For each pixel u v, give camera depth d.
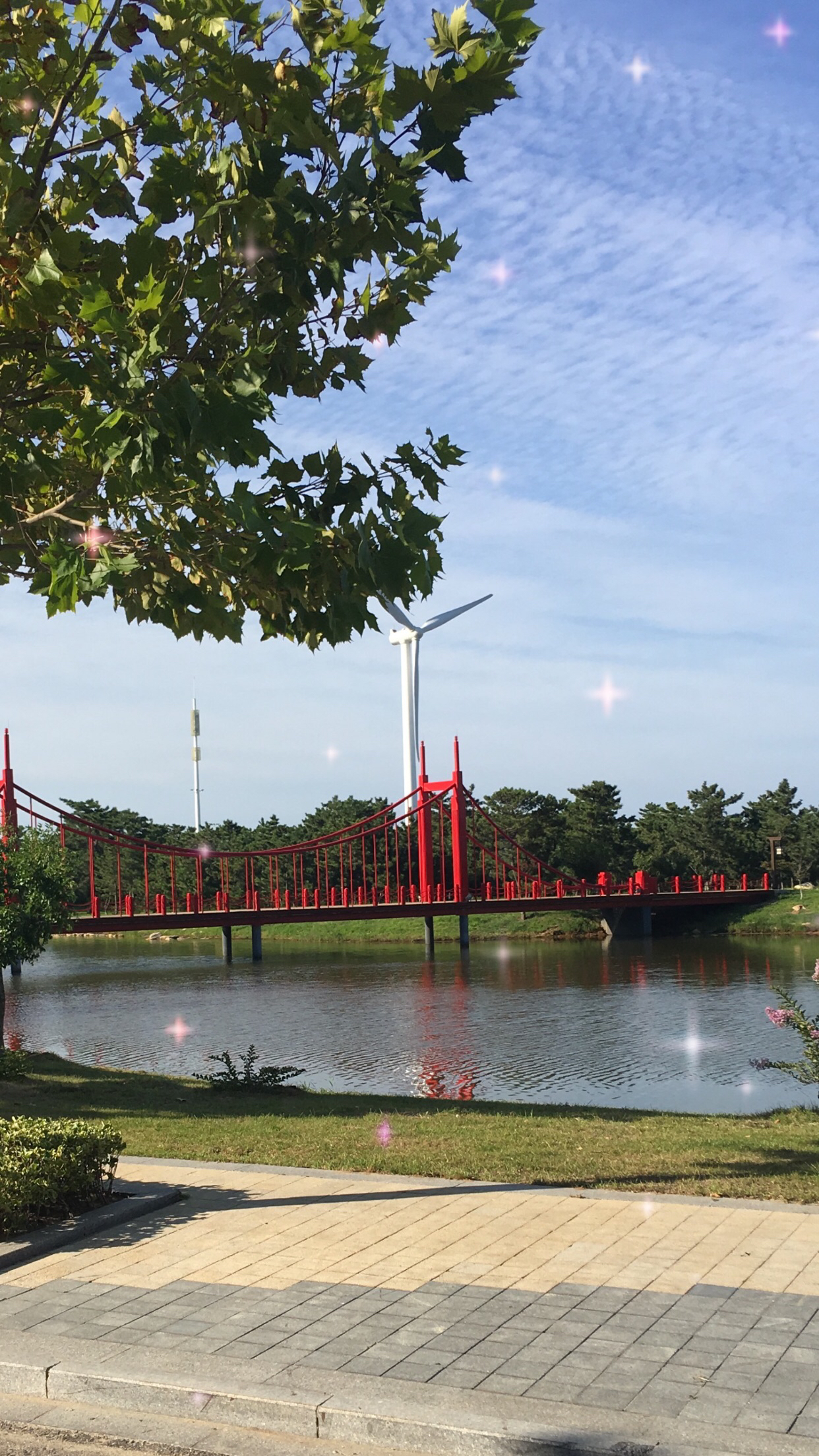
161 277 7.11
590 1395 5.45
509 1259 7.66
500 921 92.75
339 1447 5.33
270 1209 9.26
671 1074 30.78
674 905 90.50
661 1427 5.11
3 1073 19.31
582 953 74.44
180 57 7.32
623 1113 17.28
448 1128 14.14
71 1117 15.42
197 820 120.88
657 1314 6.51
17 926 22.12
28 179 7.22
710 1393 5.44
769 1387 5.49
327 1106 17.30
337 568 7.55
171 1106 16.98
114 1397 5.80
